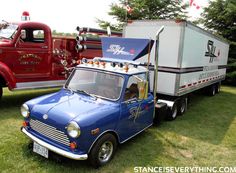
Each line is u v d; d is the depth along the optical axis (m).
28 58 7.93
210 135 6.94
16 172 4.26
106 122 4.48
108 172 4.49
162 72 7.87
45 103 4.75
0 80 7.75
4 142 5.33
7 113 7.31
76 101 4.84
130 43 6.36
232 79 18.52
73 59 9.52
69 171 4.39
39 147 4.49
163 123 7.65
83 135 4.10
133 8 20.62
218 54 12.23
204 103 11.16
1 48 7.27
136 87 5.40
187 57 8.03
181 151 5.73
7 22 7.93
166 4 21.44
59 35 9.53
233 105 11.11
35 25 7.98
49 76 8.60
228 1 19.55
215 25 20.62
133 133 5.48
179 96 8.24
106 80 5.22
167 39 7.68
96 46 10.11
